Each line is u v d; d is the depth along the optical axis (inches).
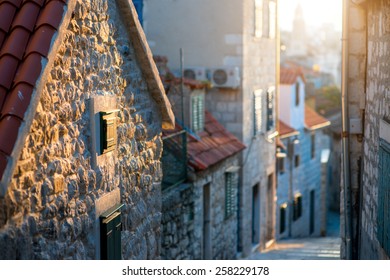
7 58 281.9
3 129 260.8
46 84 292.2
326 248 927.0
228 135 813.2
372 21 452.8
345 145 490.6
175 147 633.0
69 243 316.2
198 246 679.7
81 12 323.3
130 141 385.1
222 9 837.2
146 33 844.6
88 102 334.3
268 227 995.9
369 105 461.7
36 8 299.6
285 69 1218.6
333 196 1513.3
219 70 830.5
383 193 386.6
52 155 299.1
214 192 729.0
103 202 348.5
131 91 384.5
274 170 1000.2
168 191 607.2
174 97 721.0
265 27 931.3
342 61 495.5
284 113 1177.4
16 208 271.1
